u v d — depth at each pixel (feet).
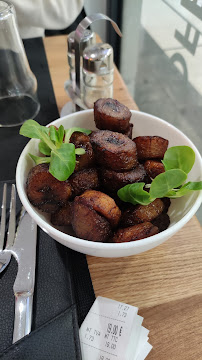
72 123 0.73
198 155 0.63
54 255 0.64
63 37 1.39
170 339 0.54
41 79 1.17
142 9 1.69
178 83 1.51
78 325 0.55
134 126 0.76
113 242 0.55
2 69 0.99
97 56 0.93
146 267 0.64
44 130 0.60
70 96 1.04
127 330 0.52
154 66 1.72
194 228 0.70
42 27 1.58
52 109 1.05
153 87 1.70
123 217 0.59
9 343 0.52
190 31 1.35
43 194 0.58
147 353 0.51
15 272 0.61
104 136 0.63
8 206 0.72
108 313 0.55
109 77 1.02
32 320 0.55
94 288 0.60
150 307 0.58
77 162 0.61
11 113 1.00
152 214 0.58
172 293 0.60
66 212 0.60
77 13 1.64
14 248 0.64
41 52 1.30
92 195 0.55
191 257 0.65
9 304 0.57
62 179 0.53
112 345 0.51
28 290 0.57
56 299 0.58
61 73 1.20
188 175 0.64
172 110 1.49
